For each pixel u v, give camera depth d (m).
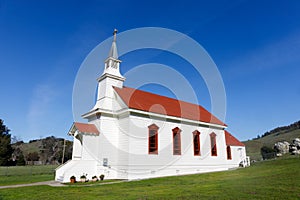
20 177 24.45
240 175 16.80
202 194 9.84
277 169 17.39
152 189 12.55
